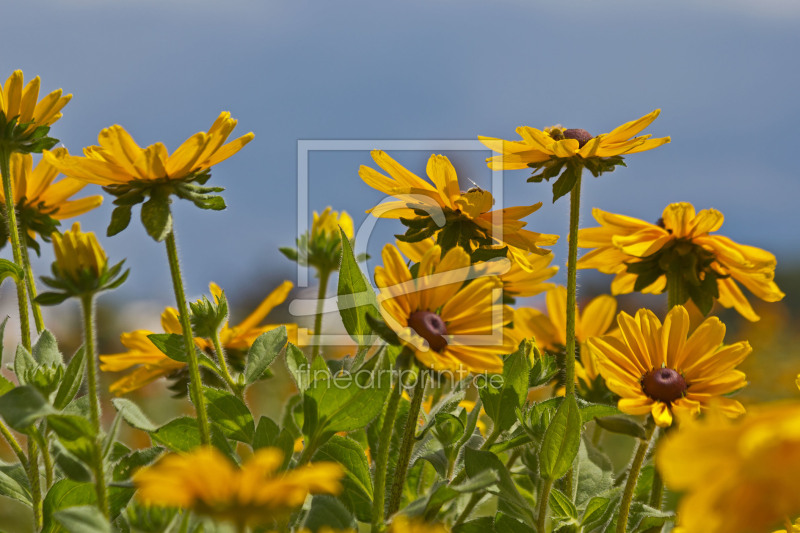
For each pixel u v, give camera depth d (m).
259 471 0.85
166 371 2.09
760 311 6.34
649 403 1.49
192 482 0.87
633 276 2.11
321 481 0.88
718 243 1.91
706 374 1.56
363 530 2.10
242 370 2.12
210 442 1.39
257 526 1.43
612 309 2.26
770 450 0.66
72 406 1.50
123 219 1.34
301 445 1.83
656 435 1.67
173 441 1.51
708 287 1.92
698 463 0.69
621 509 1.46
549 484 1.40
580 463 1.83
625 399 1.48
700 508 0.71
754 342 6.02
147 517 1.18
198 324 1.74
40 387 1.33
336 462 1.59
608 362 1.54
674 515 1.50
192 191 1.36
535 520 1.42
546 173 1.68
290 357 1.54
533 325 2.24
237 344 2.14
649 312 1.60
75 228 1.30
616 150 1.64
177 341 1.70
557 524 1.49
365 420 1.43
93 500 1.47
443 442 1.62
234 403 1.59
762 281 1.89
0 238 1.90
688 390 1.55
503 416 1.60
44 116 1.82
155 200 1.33
